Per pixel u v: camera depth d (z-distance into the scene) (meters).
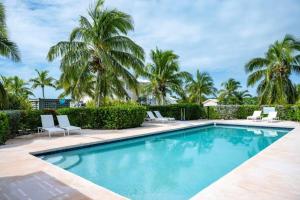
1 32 11.83
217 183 4.43
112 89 16.48
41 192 4.07
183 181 5.85
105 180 5.92
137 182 5.79
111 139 9.95
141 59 16.06
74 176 4.91
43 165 5.73
